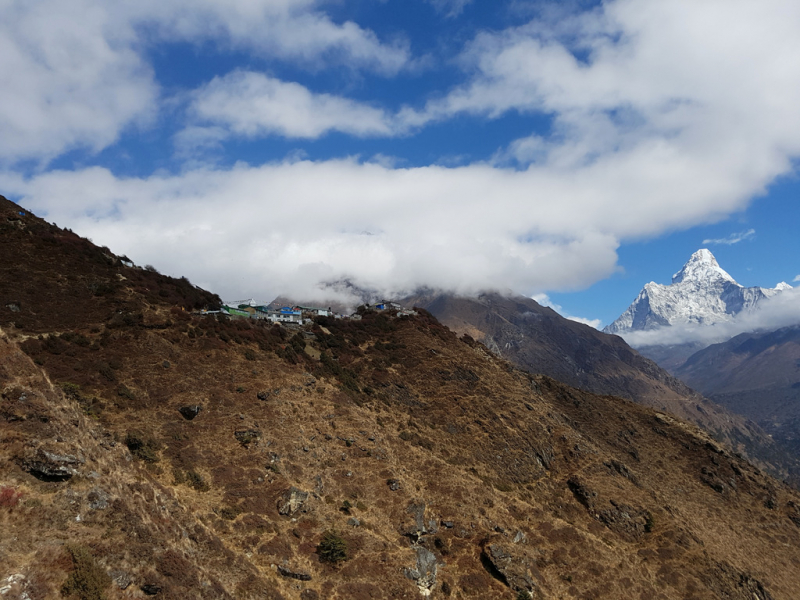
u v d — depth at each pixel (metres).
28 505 35.53
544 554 73.06
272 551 52.06
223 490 58.78
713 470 126.62
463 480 79.00
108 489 40.56
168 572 38.50
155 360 77.75
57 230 104.25
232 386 79.06
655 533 90.38
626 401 161.38
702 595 78.50
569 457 106.12
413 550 60.62
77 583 32.59
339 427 79.81
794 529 113.81
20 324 74.06
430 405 108.06
